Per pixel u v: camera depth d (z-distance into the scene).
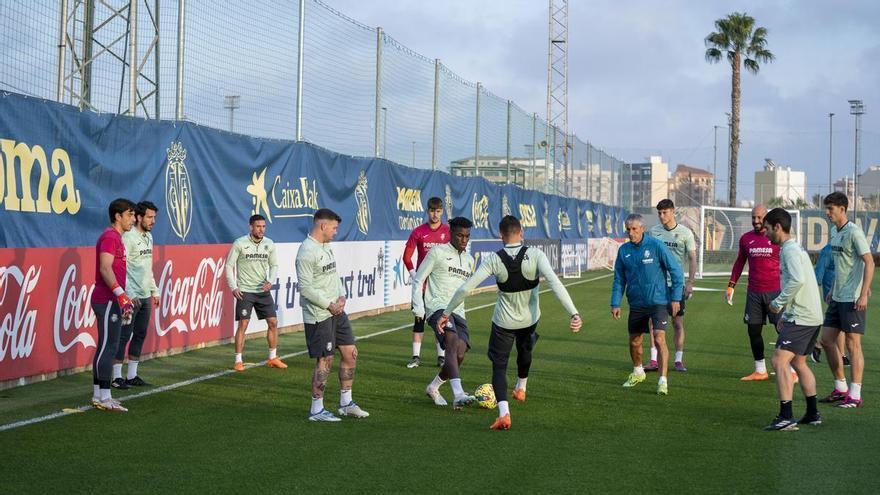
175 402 8.37
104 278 7.86
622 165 48.25
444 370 8.42
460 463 6.21
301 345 12.92
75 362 9.74
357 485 5.62
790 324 7.57
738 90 48.88
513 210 27.67
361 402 8.59
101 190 10.20
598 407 8.46
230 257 10.47
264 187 13.81
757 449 6.75
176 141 11.66
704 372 10.86
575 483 5.72
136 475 5.77
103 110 11.85
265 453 6.43
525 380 8.69
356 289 16.75
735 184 49.06
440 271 8.91
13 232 8.77
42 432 6.98
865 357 12.45
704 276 36.88
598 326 16.16
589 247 38.69
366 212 17.41
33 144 9.09
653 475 5.95
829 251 10.88
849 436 7.24
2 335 8.58
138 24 12.09
